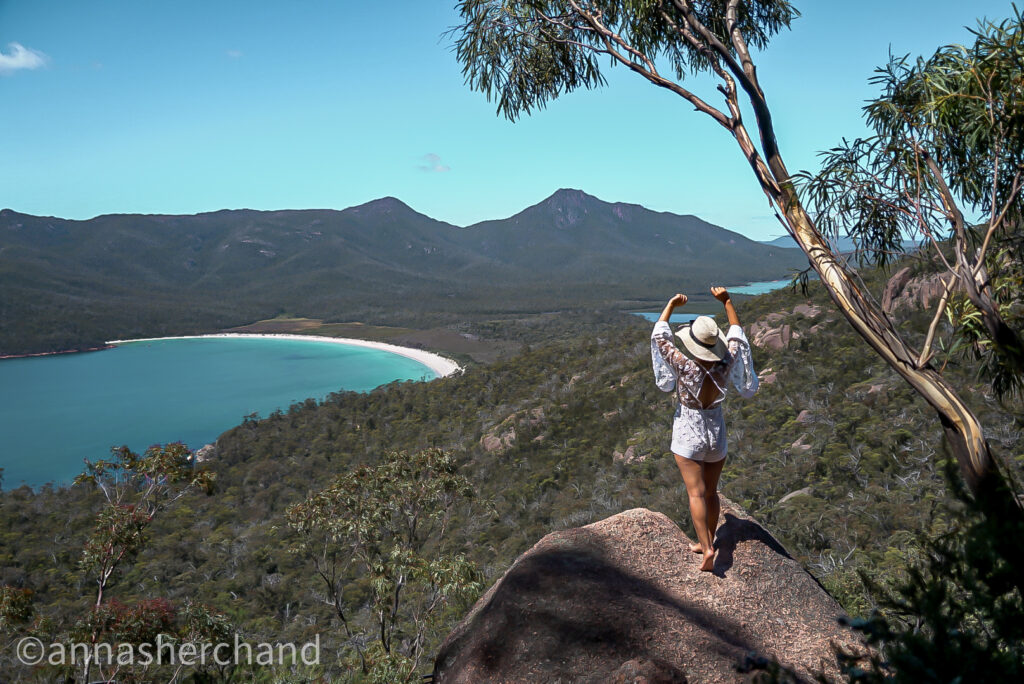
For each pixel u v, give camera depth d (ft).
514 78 14.17
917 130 9.09
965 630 4.81
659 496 84.17
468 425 211.82
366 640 42.24
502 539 98.63
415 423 241.55
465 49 13.84
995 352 8.22
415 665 33.50
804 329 137.28
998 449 24.63
